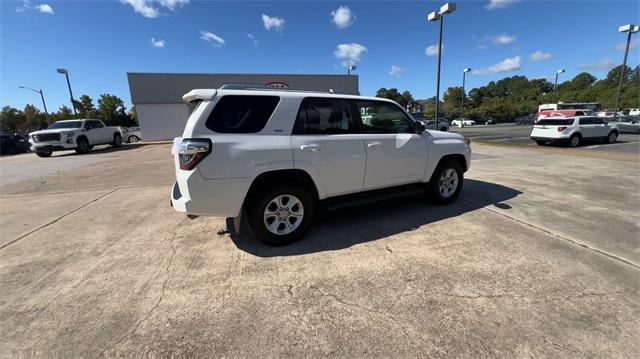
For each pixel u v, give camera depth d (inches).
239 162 123.3
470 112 2544.3
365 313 91.3
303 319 89.3
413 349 77.0
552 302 94.3
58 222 183.0
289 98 136.3
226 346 79.4
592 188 235.9
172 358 75.9
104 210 205.8
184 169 120.0
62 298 102.7
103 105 1845.5
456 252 128.7
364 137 154.0
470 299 96.6
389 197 167.0
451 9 535.5
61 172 385.4
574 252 126.9
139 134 1044.5
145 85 989.2
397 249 133.0
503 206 191.2
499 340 79.3
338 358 74.8
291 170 136.5
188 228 166.4
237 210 127.3
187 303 98.3
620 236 142.6
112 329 86.7
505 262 119.6
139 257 132.7
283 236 137.9
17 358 76.5
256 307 95.3
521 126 1669.5
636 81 2694.4
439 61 576.4
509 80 4148.6
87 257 134.0
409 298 97.9
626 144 602.5
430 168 181.2
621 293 98.2
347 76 1099.3
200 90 123.9
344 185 151.2
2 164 504.4
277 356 75.9
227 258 129.0
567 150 508.4
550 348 76.4
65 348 79.7
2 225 179.8
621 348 75.9
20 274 119.8
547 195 216.1
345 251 132.2
